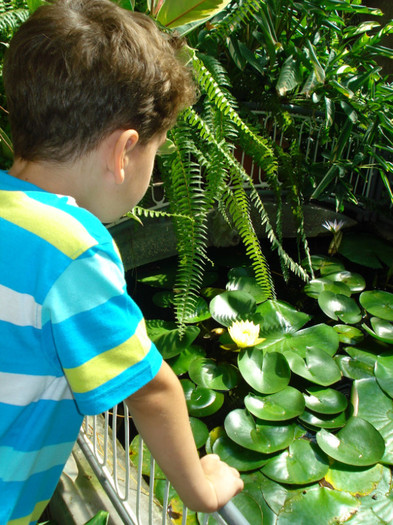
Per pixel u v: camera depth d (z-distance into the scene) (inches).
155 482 65.4
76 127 21.8
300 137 129.8
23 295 20.3
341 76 123.0
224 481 28.1
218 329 99.3
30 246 20.5
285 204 133.9
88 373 20.7
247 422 74.9
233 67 115.6
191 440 24.9
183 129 71.4
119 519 48.8
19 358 21.1
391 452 72.1
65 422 25.0
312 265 127.3
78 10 23.2
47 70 21.3
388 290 123.2
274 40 105.8
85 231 21.3
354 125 129.8
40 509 28.3
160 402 23.4
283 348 91.8
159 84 23.4
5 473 22.9
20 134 23.1
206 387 82.2
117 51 21.6
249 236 91.2
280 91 105.7
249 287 111.3
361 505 63.4
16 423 22.7
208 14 58.9
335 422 76.7
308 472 67.4
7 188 22.5
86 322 20.6
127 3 52.9
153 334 92.9
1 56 62.0
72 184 23.5
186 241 81.0
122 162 23.3
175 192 78.2
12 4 62.4
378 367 89.1
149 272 118.0
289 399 78.7
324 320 108.5
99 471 50.6
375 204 142.7
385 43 180.9
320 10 110.3
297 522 60.9
